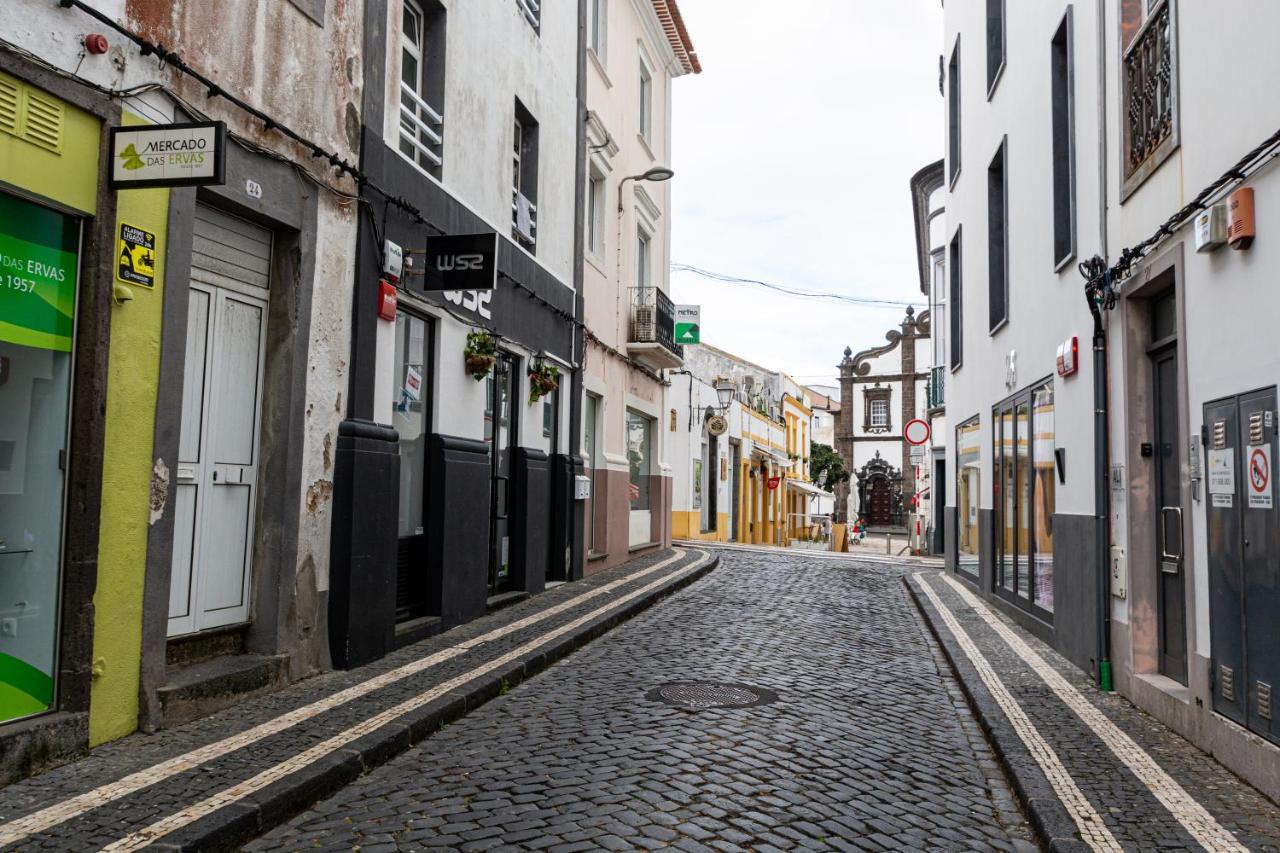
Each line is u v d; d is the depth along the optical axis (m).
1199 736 5.78
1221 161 5.57
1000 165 13.12
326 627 7.42
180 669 6.20
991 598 13.23
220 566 6.50
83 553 5.05
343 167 7.42
